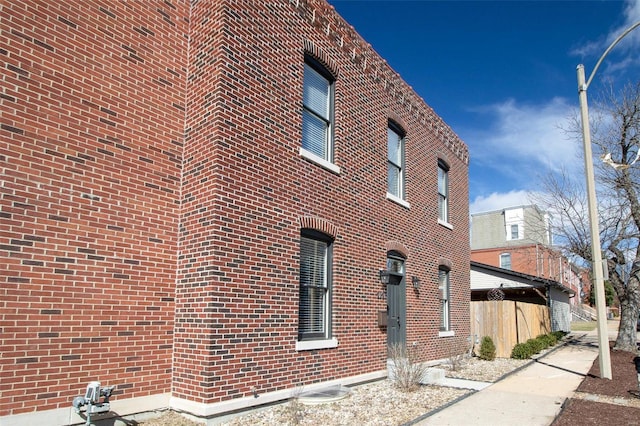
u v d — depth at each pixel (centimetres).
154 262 752
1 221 585
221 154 756
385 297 1170
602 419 750
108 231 697
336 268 1004
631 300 1814
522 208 4509
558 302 2839
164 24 817
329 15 1078
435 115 1620
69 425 619
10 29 614
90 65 700
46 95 645
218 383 702
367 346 1072
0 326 571
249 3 845
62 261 639
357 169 1123
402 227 1308
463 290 1720
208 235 737
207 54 806
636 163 1781
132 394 696
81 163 675
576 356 1645
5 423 562
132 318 711
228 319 730
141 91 766
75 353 638
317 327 949
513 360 1540
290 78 928
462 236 1770
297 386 847
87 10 704
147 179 760
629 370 1263
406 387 984
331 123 1061
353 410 804
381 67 1290
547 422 731
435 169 1584
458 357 1381
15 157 605
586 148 1177
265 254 814
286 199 879
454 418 754
